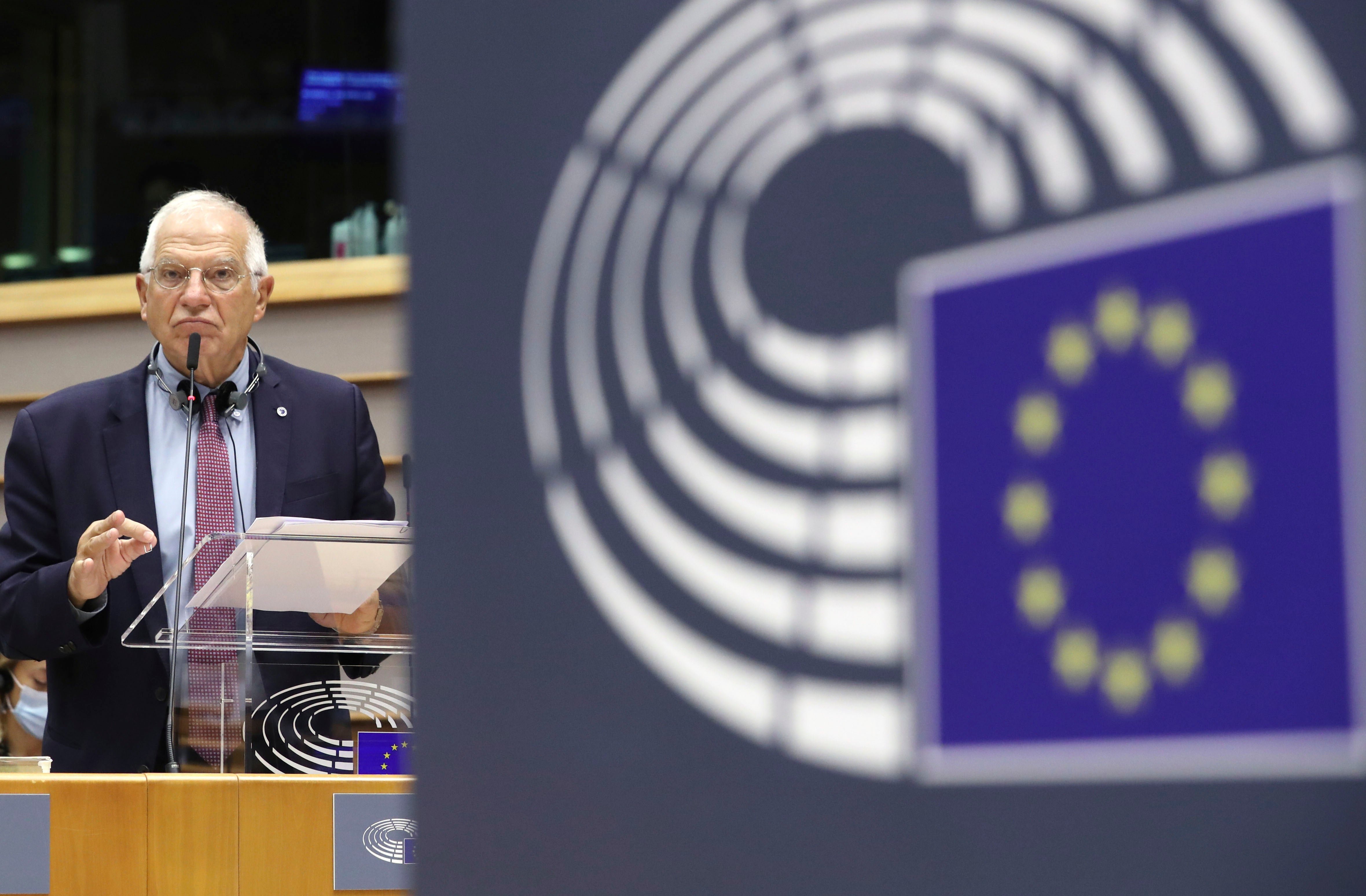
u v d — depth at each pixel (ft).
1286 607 3.78
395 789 11.18
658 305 4.54
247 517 15.57
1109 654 3.98
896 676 4.22
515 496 4.68
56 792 10.89
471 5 4.84
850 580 4.28
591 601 4.57
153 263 15.62
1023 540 4.08
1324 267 3.75
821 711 4.30
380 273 28.48
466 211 4.80
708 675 4.42
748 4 4.51
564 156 4.70
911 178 4.28
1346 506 3.72
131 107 31.48
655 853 4.44
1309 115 3.79
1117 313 3.99
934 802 4.15
